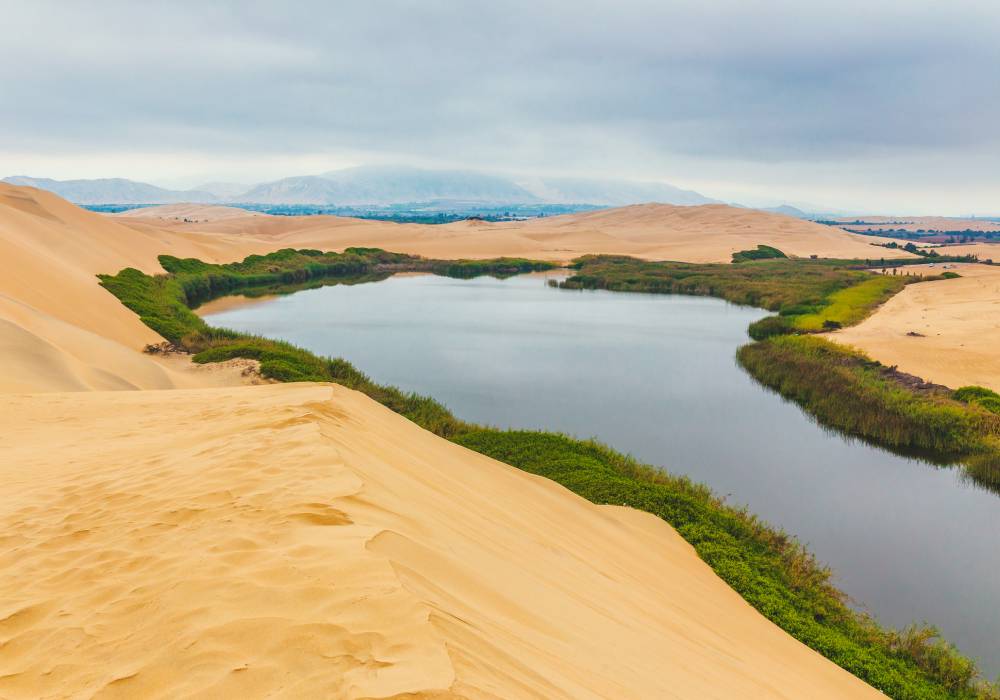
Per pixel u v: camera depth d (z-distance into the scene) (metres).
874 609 11.27
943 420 20.59
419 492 6.20
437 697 2.38
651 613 6.54
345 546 3.76
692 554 10.99
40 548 4.30
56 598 3.52
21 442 8.28
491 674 2.81
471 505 7.02
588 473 14.48
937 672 8.92
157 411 10.05
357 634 2.84
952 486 17.12
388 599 3.13
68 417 9.87
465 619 3.39
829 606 10.45
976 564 12.98
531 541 6.89
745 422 22.38
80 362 17.75
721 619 8.06
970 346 30.72
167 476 5.62
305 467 5.48
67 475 6.23
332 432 6.84
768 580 10.57
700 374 28.83
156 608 3.23
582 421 22.17
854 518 15.14
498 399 24.53
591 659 4.00
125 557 3.97
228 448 6.25
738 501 16.05
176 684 2.61
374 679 2.49
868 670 8.35
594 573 6.98
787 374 27.20
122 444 7.62
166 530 4.32
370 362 29.91
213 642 2.84
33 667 2.89
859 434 21.12
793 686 6.36
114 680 2.69
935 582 12.26
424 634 2.86
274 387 11.96
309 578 3.36
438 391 25.39
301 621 2.95
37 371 14.72
